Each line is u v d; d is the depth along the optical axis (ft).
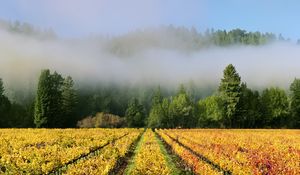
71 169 73.00
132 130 243.60
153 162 81.56
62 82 339.16
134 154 119.65
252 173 73.36
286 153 106.63
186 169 88.07
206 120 360.28
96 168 76.23
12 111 321.73
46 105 300.20
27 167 79.87
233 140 150.30
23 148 116.67
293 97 336.29
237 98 324.80
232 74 330.54
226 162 85.51
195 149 114.32
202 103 372.79
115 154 96.02
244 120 327.88
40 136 163.73
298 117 331.98
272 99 339.77
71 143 137.69
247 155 97.96
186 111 385.70
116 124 384.27
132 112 408.05
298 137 178.40
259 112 335.47
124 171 86.43
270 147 123.34
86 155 108.17
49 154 97.40
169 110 391.04
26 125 312.50
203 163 85.56
